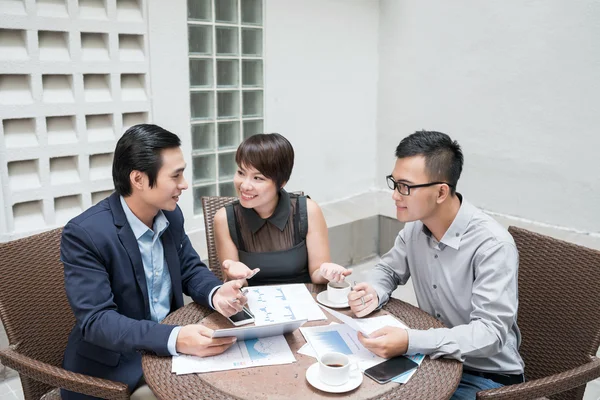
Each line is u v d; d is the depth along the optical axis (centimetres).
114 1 258
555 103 309
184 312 155
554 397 149
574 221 313
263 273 183
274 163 169
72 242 143
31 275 160
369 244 365
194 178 317
